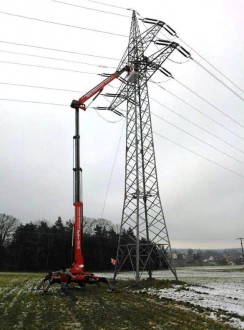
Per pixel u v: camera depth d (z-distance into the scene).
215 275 59.41
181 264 183.75
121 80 36.59
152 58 36.00
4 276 55.81
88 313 16.64
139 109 36.47
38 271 104.06
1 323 14.28
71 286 29.69
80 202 28.73
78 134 30.64
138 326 13.72
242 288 31.16
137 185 32.66
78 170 29.45
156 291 27.31
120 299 22.03
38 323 14.28
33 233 110.50
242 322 14.78
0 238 110.69
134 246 35.50
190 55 36.62
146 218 34.78
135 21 37.16
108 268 116.31
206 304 20.33
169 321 14.77
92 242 116.38
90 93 32.72
